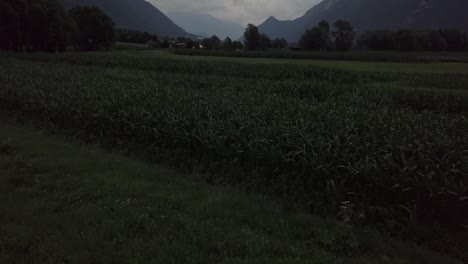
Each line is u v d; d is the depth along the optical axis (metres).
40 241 4.23
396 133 7.63
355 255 4.36
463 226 5.00
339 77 27.95
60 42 66.31
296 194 5.98
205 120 8.63
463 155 6.33
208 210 5.23
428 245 4.79
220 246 4.27
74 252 4.01
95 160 7.48
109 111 10.18
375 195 5.65
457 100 17.03
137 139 9.01
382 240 4.78
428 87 24.67
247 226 4.91
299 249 4.35
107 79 19.34
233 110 9.67
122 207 5.14
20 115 11.93
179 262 3.91
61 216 4.83
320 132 7.59
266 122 8.81
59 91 12.59
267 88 18.81
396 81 27.61
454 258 4.52
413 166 5.62
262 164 6.85
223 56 67.12
